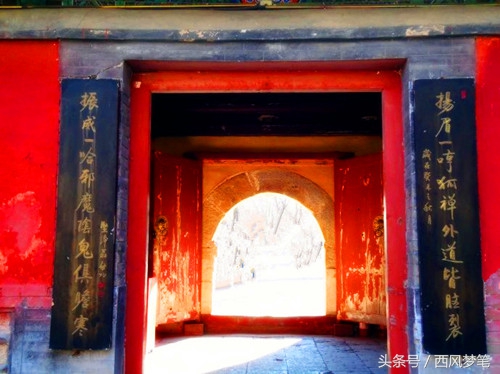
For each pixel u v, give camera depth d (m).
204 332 8.35
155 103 6.14
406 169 4.23
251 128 7.34
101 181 4.01
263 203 21.67
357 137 8.48
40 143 4.11
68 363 3.92
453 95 4.02
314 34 4.14
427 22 4.11
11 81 4.15
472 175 3.95
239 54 4.18
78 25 4.16
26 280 3.99
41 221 4.04
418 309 3.90
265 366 6.10
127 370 4.24
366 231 7.84
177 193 7.96
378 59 4.15
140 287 4.30
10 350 3.94
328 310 8.40
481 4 4.16
